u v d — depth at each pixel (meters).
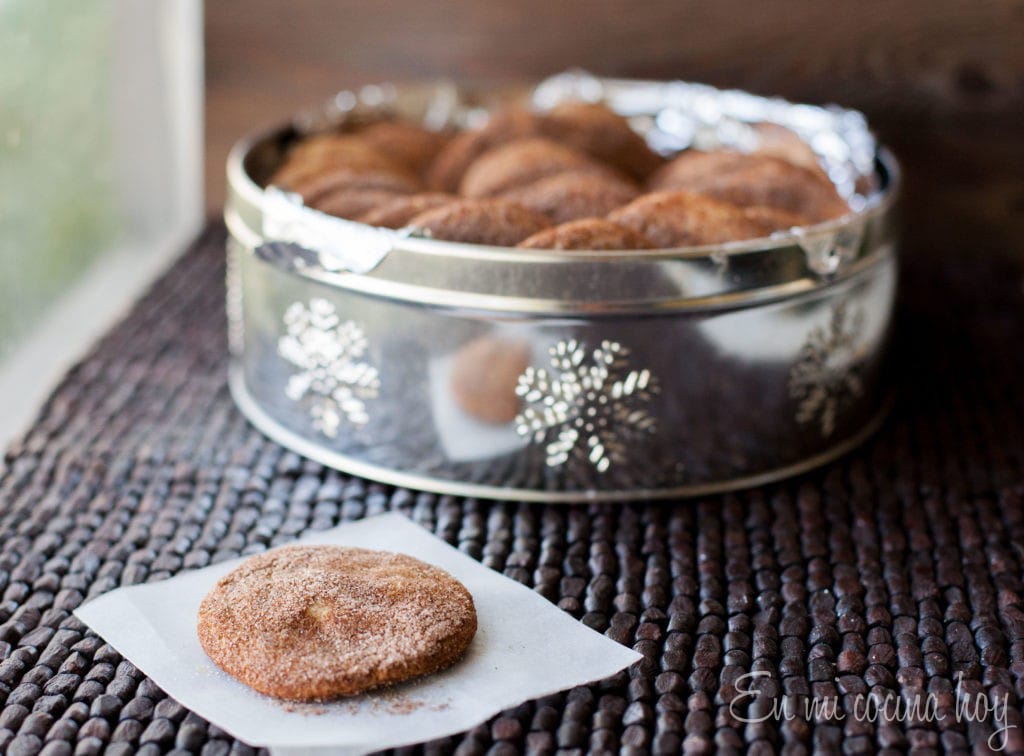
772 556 0.54
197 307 0.72
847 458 0.60
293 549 0.52
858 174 0.67
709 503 0.57
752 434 0.57
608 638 0.49
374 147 0.68
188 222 0.82
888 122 0.78
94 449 0.60
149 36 0.78
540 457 0.56
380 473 0.58
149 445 0.60
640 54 0.78
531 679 0.48
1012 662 0.50
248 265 0.60
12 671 0.48
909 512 0.57
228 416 0.62
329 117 0.71
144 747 0.46
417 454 0.57
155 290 0.74
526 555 0.54
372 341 0.56
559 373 0.55
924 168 0.78
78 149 0.73
